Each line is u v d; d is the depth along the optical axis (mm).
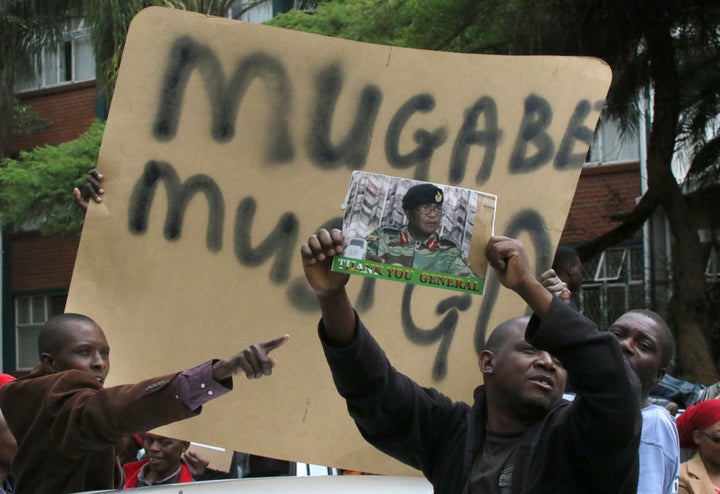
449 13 9641
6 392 3570
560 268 5121
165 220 3877
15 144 19422
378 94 3949
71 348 3664
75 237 14648
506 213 3930
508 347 2771
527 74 3971
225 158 3918
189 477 4859
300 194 3914
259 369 2955
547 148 3955
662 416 3381
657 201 11023
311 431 3773
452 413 2934
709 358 10312
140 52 3930
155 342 3820
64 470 3459
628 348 3812
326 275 2725
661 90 10516
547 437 2631
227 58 3943
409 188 2740
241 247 3885
